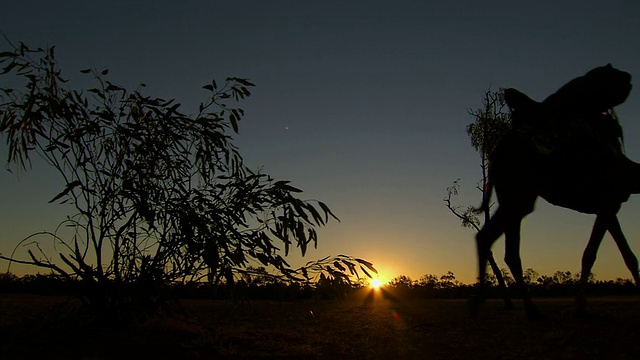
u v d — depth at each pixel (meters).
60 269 7.11
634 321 7.20
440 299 17.03
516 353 5.95
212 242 7.03
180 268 7.41
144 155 7.40
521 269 8.06
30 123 7.06
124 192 7.08
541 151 7.38
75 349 5.92
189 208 7.22
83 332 6.68
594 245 7.75
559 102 7.71
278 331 7.69
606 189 7.40
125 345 6.21
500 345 6.40
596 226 7.64
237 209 7.37
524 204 7.78
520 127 7.85
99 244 7.19
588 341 6.23
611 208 7.46
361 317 9.73
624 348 5.84
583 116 7.57
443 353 6.21
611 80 7.53
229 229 7.34
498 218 8.02
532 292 18.52
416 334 7.46
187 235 7.01
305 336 7.34
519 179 7.70
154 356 5.84
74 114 7.18
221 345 6.40
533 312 8.00
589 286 17.17
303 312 10.91
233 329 7.75
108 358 5.63
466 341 6.76
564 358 5.62
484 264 8.26
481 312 10.32
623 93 7.55
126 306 7.20
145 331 6.91
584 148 7.29
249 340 6.75
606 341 6.18
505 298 11.13
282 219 7.38
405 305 13.30
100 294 7.16
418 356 6.13
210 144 7.70
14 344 5.99
